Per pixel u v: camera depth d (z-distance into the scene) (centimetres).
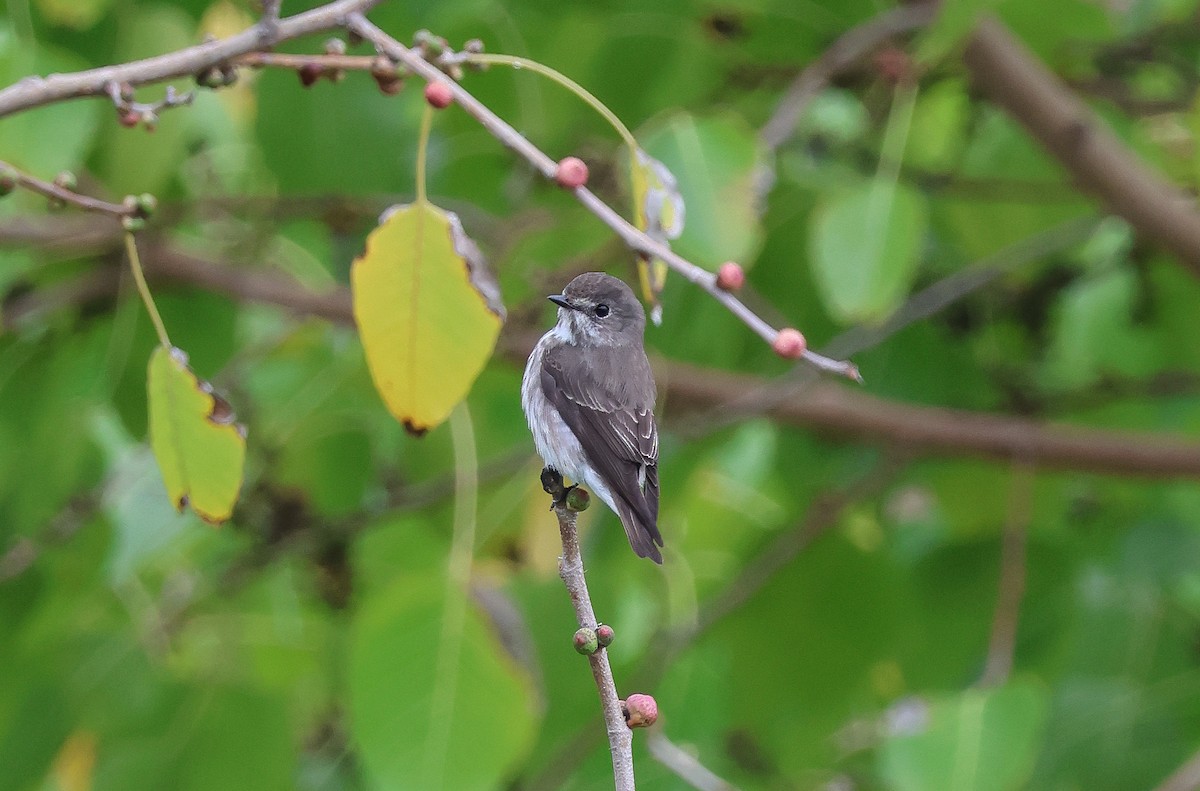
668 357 1134
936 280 1254
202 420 633
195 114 1136
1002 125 1179
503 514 1062
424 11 986
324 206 1109
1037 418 1230
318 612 1216
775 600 1162
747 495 1275
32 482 1073
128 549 1115
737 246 788
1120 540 1130
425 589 813
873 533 1231
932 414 1112
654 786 1094
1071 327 1273
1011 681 990
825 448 1230
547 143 1045
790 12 1050
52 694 1041
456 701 799
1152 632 1120
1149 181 1057
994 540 1173
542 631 1016
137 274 642
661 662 1089
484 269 579
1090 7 1058
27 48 816
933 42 889
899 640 1173
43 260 1109
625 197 997
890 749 814
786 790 1203
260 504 1152
